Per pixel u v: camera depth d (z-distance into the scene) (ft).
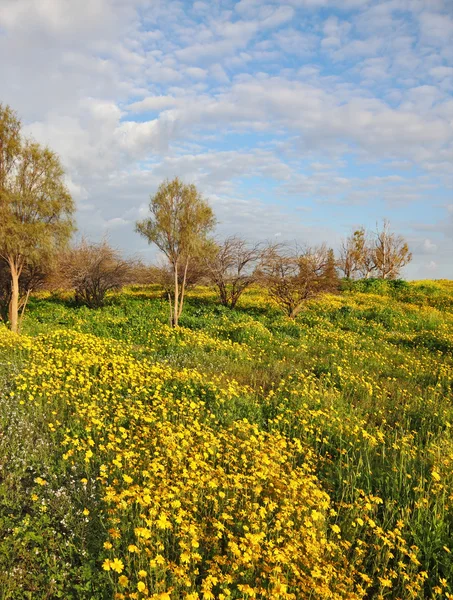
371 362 46.96
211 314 71.87
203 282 84.02
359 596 13.24
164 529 15.25
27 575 13.76
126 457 19.53
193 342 49.60
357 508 17.78
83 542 15.17
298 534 15.49
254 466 19.80
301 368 42.01
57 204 55.47
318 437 26.84
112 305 82.28
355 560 15.34
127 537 15.07
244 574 13.67
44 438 22.89
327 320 73.97
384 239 162.61
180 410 27.20
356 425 27.27
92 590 13.50
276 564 13.61
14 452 21.16
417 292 106.01
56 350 38.06
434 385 40.65
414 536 16.87
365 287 111.45
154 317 67.41
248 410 29.66
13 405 26.84
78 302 84.94
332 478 21.76
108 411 27.27
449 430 29.32
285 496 17.83
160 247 64.59
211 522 16.12
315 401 32.09
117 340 52.37
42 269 63.67
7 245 53.47
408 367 46.29
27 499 17.67
